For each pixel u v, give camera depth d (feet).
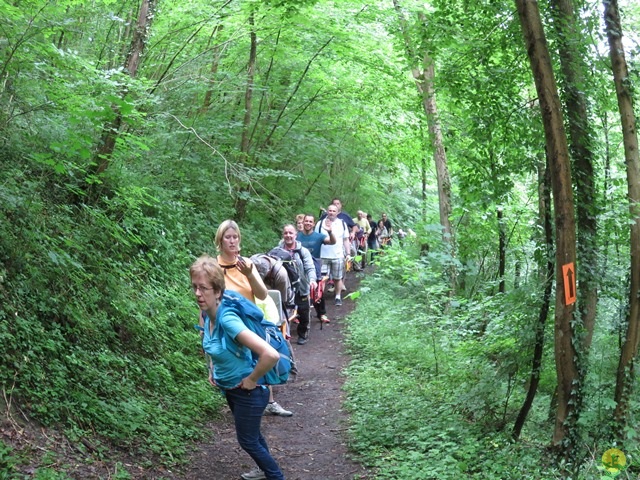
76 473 16.35
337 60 53.47
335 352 39.14
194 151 46.98
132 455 19.02
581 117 21.27
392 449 22.45
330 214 51.06
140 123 34.37
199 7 44.83
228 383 16.90
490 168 24.70
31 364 19.67
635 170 20.62
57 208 29.25
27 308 22.09
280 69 55.26
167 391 25.71
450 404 25.48
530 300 21.62
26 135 27.89
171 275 37.19
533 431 22.89
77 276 26.27
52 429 17.83
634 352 19.48
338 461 21.91
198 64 48.21
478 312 30.48
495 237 37.01
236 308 16.72
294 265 34.63
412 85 50.44
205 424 24.59
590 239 20.65
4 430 16.53
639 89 23.77
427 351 35.55
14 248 22.86
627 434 18.69
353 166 78.79
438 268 41.50
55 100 26.86
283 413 27.09
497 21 24.68
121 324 27.35
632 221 19.72
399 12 44.80
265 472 17.63
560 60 21.77
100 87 30.14
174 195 43.06
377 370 33.24
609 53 21.15
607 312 22.47
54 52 27.14
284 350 17.58
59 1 27.73
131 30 44.34
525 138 23.58
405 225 100.53
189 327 34.09
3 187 24.02
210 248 43.65
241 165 41.01
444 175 47.50
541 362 22.70
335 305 53.72
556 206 18.85
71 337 23.43
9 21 25.71
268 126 57.11
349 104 58.34
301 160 61.93
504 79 24.18
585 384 19.26
